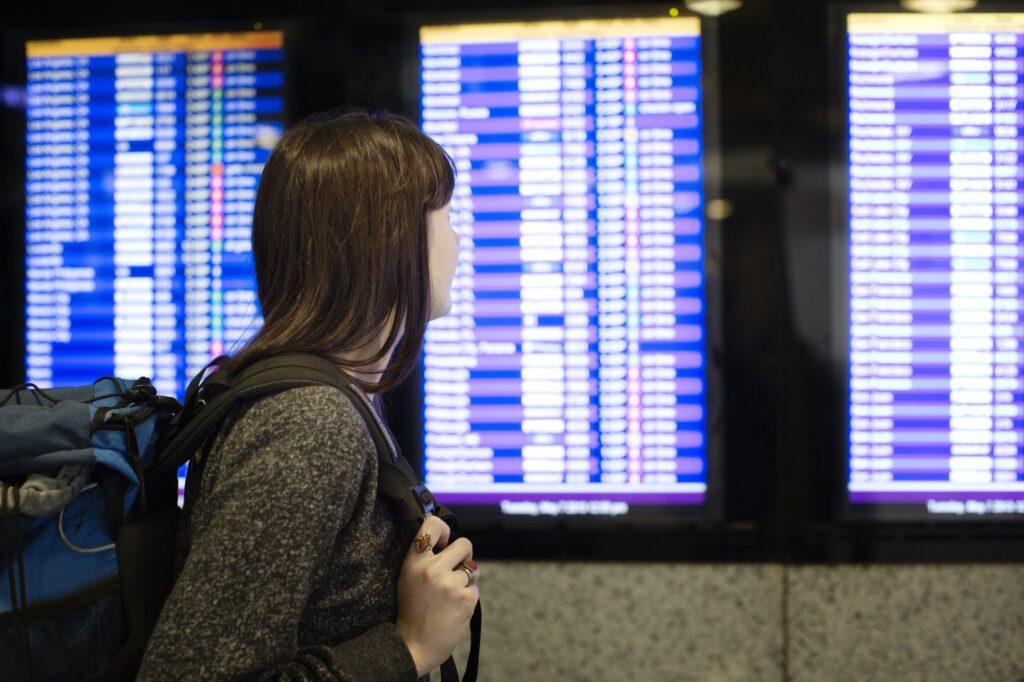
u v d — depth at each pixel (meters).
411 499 0.72
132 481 0.71
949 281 1.60
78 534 0.69
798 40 1.61
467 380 1.66
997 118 1.60
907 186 1.61
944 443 1.60
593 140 1.64
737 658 1.63
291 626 0.59
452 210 1.66
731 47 1.62
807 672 1.62
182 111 1.70
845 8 1.60
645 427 1.63
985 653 1.60
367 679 0.64
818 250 1.61
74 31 1.70
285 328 0.71
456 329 1.66
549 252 1.65
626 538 1.64
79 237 1.70
